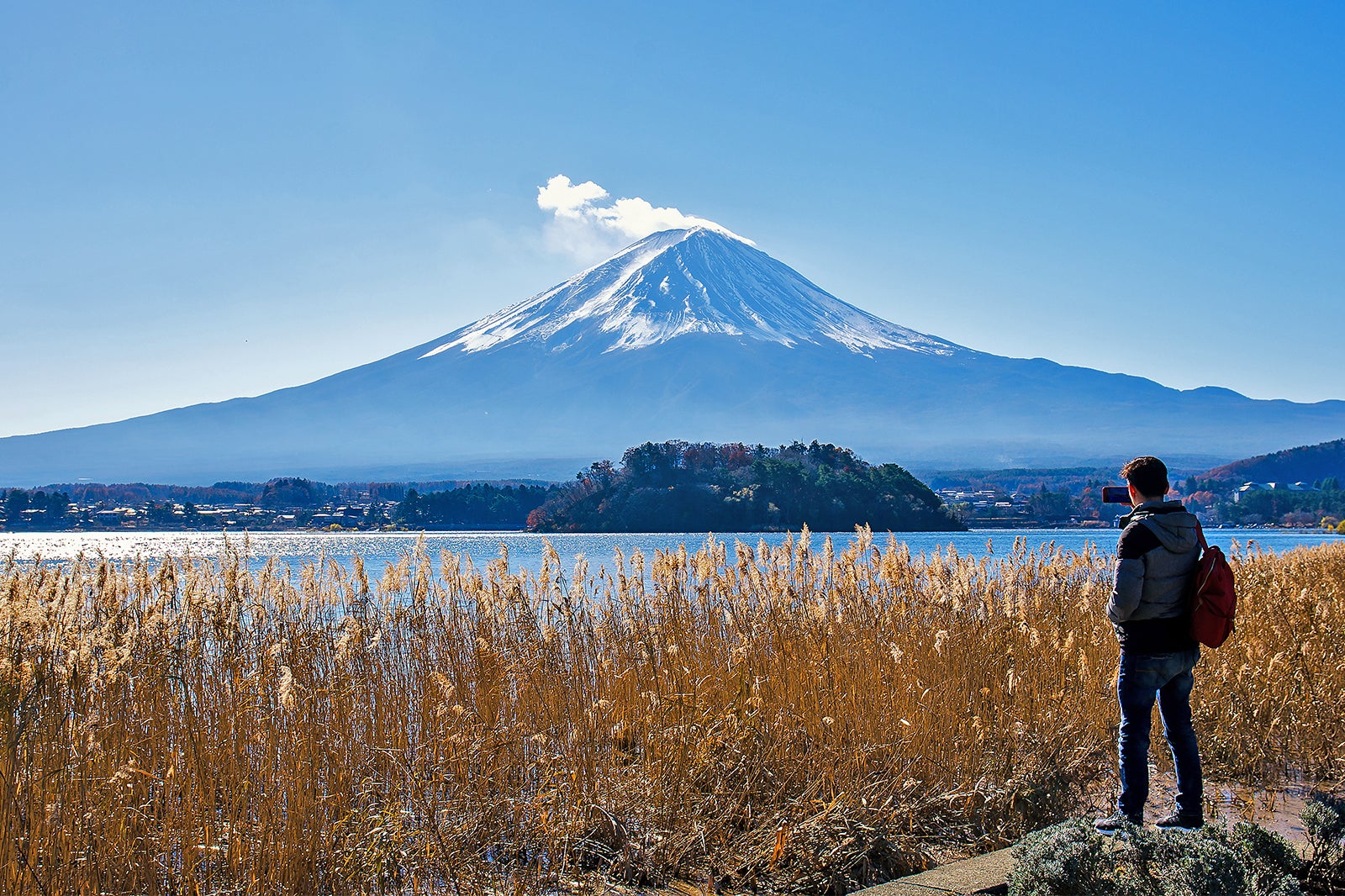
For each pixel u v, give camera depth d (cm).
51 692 599
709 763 659
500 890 554
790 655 824
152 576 797
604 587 963
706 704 732
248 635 806
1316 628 937
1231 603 591
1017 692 771
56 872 488
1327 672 846
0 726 530
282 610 860
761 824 629
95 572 777
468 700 733
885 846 600
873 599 1005
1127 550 604
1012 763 709
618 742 711
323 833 568
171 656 718
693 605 974
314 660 779
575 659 823
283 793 577
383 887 547
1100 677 836
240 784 580
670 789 636
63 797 521
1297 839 596
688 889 570
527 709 737
